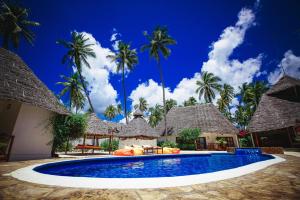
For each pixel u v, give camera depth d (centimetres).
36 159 988
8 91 887
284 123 1733
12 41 2642
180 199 277
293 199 275
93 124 1812
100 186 353
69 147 1964
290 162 732
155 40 3200
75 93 3369
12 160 912
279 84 2209
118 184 368
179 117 3073
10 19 2531
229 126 2762
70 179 413
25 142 1022
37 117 1114
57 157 1162
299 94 2028
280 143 2102
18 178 425
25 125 1029
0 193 305
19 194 301
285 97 2108
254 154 1454
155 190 327
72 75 3359
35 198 281
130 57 3600
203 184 371
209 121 2747
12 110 1012
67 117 1313
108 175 788
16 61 1132
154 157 1376
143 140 2383
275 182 388
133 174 814
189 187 347
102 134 1806
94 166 1030
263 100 2150
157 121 6266
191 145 2483
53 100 1221
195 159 1389
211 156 1559
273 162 732
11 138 911
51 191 320
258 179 418
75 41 3183
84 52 3192
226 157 1476
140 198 281
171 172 868
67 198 281
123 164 1130
